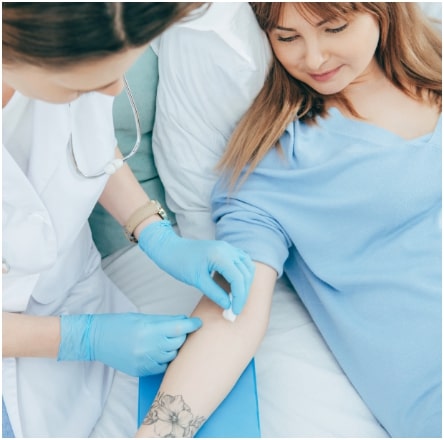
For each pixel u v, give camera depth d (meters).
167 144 1.15
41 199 0.83
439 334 0.86
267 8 1.00
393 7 1.03
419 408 0.85
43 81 0.55
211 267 0.92
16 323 0.83
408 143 1.01
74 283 0.99
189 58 1.07
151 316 0.92
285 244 1.04
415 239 0.96
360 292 0.97
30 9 0.46
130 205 1.01
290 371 0.98
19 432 0.81
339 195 1.01
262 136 1.08
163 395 0.82
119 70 0.56
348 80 1.07
